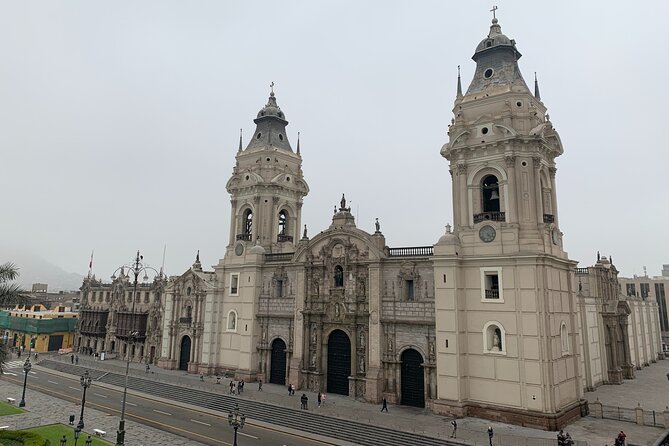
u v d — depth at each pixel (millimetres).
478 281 48875
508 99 51875
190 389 61156
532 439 39469
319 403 52750
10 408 52281
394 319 54594
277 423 48531
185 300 79500
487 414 45969
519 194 49062
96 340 102062
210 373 71438
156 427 46406
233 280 73312
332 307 60000
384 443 41656
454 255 49250
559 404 44594
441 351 48969
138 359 89500
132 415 51125
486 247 49094
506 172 50125
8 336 120062
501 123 51031
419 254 54812
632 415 47812
